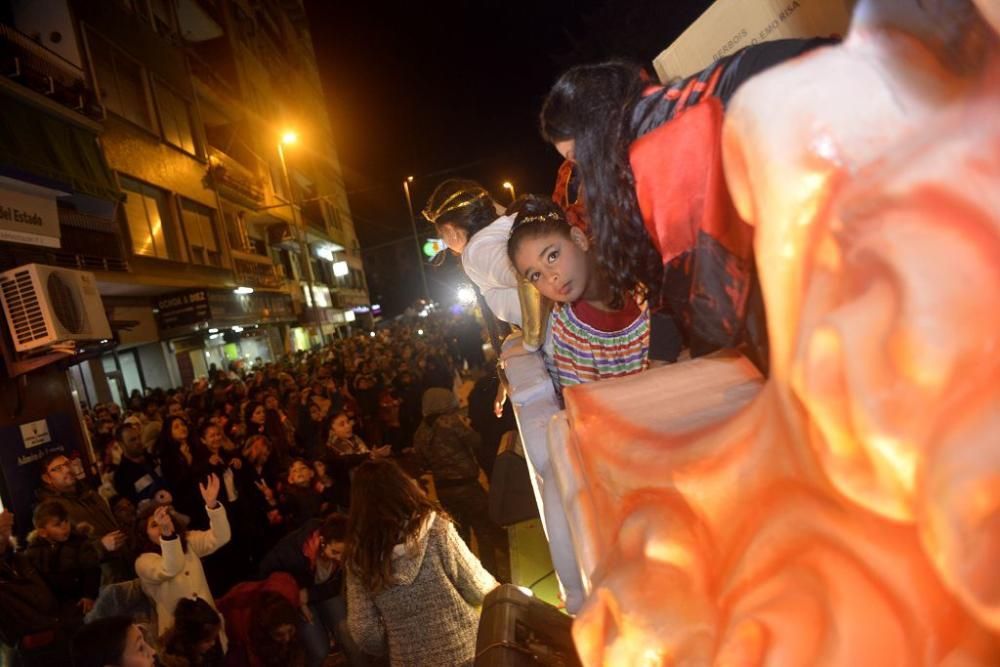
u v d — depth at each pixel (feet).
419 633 10.03
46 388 25.43
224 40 90.68
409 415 41.16
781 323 1.64
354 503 10.19
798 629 1.55
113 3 55.11
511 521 10.41
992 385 1.20
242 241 78.95
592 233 4.49
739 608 1.73
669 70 4.71
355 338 95.30
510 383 6.85
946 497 1.19
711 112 3.11
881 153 1.45
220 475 18.97
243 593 13.14
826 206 1.52
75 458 20.17
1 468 22.57
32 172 34.30
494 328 10.84
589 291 5.42
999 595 1.14
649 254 4.28
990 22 1.31
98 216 45.75
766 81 1.68
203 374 70.28
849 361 1.35
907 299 1.28
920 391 1.25
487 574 10.62
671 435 2.44
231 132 83.76
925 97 1.43
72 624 13.83
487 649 5.62
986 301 1.23
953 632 1.33
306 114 133.49
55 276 24.16
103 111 45.55
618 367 5.66
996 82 1.33
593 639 2.16
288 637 12.79
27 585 13.50
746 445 1.91
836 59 1.57
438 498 19.19
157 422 23.07
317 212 128.57
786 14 3.78
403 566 9.96
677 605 1.94
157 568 13.26
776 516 1.72
